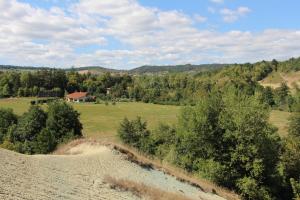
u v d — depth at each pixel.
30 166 22.59
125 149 34.75
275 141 46.94
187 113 50.22
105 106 151.12
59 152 36.56
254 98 46.97
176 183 31.12
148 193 24.53
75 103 160.75
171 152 50.72
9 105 129.75
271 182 45.31
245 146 43.62
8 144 53.34
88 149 34.75
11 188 16.95
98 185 23.16
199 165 44.22
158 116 123.19
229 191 39.50
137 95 178.25
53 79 190.00
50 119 60.28
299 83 190.38
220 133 45.81
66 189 20.14
